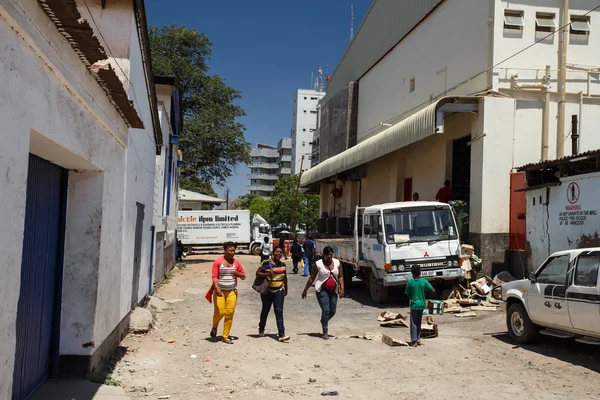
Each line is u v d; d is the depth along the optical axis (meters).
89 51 4.85
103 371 6.82
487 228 15.80
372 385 6.72
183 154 33.59
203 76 36.06
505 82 16.36
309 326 11.21
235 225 39.31
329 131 36.66
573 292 7.90
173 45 36.81
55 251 6.30
